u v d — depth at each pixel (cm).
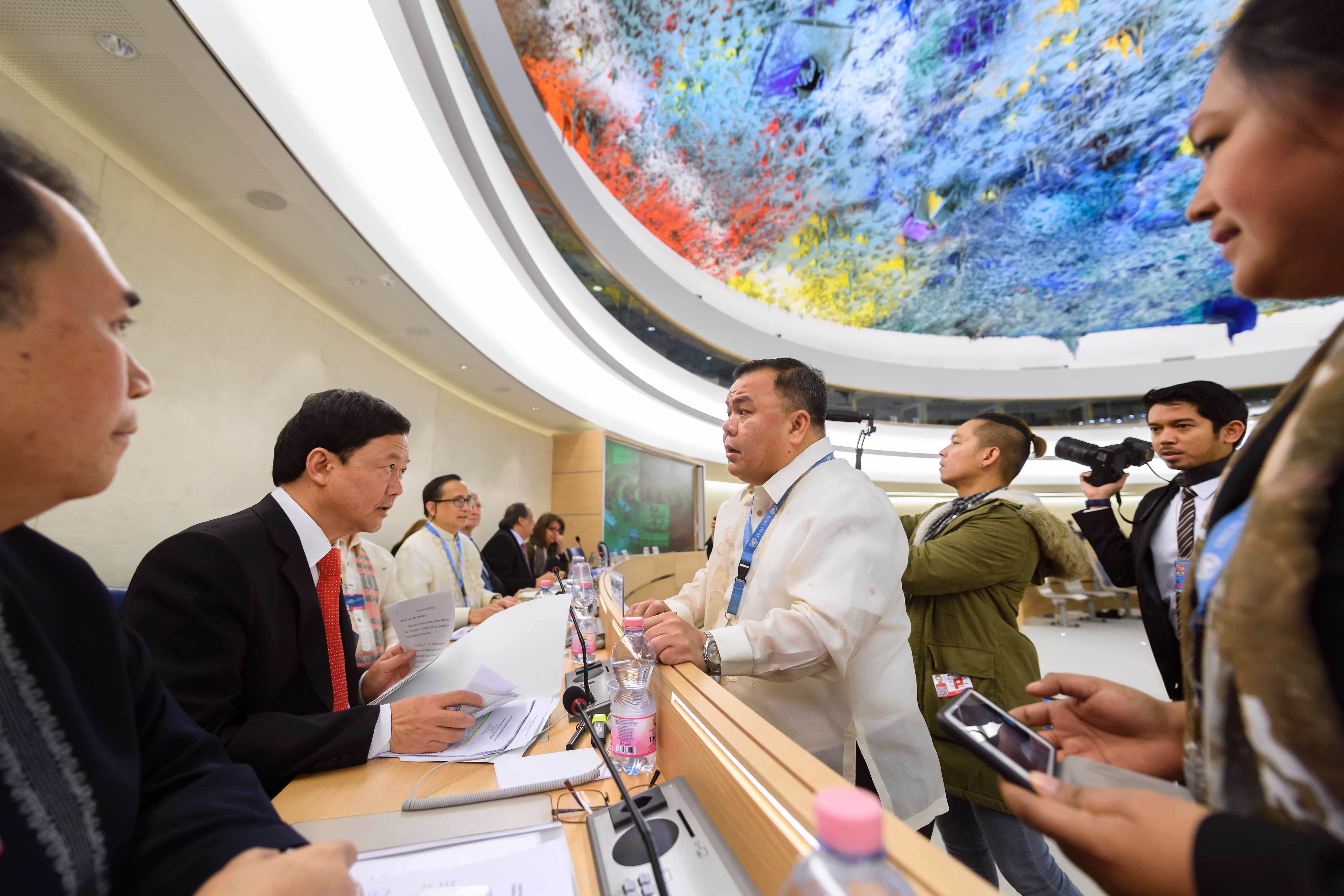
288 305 338
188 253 265
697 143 569
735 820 54
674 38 470
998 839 129
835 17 484
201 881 47
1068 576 149
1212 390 144
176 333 258
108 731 56
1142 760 54
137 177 237
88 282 43
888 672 107
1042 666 473
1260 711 29
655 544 993
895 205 671
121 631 63
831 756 105
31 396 40
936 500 1388
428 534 354
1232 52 34
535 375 598
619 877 54
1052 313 896
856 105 557
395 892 55
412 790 81
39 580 56
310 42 190
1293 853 24
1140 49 519
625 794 59
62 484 44
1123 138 597
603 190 563
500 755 92
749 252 728
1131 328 951
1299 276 35
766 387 125
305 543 114
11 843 44
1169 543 151
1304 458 29
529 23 408
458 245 342
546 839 66
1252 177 33
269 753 86
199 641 91
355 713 95
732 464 130
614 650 127
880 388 944
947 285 816
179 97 196
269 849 50
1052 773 42
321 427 115
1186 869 27
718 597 138
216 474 280
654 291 620
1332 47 29
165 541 97
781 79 521
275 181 246
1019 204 674
